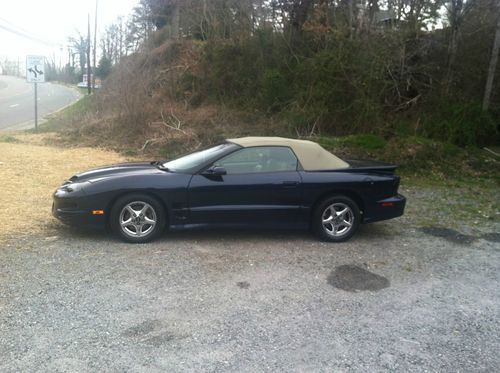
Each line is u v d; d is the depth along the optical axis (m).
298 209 5.81
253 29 18.31
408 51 14.72
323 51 15.37
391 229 6.74
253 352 3.22
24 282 4.24
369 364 3.13
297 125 14.28
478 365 3.17
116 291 4.13
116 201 5.45
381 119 13.88
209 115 15.57
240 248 5.53
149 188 5.42
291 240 5.96
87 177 5.78
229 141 6.18
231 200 5.61
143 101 16.19
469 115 13.47
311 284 4.50
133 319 3.63
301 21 17.41
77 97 47.72
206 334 3.44
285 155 5.91
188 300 4.02
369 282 4.62
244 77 17.28
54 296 3.98
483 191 9.98
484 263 5.34
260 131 14.23
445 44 14.80
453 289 4.53
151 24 32.22
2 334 3.32
